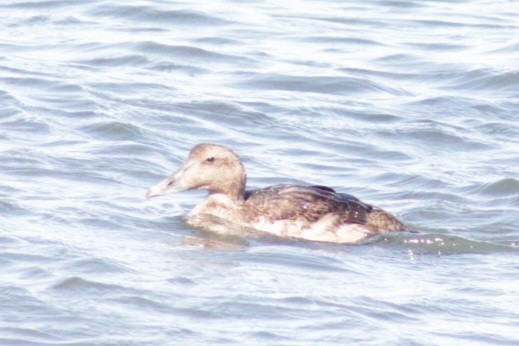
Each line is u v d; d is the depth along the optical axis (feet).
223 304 42.78
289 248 49.85
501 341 41.22
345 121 72.23
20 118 67.05
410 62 85.81
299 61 84.38
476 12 101.81
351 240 51.29
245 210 52.95
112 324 40.96
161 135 66.85
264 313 42.34
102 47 84.74
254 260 47.96
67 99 71.61
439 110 75.46
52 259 46.19
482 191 59.88
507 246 51.39
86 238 49.34
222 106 72.28
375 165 64.85
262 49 86.94
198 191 58.13
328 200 52.49
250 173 61.87
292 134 69.26
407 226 53.26
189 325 41.19
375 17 98.58
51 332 40.24
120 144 63.87
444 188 60.54
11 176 57.47
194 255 48.24
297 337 40.63
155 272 45.73
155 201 55.93
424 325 42.22
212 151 53.52
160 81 77.56
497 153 67.87
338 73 81.76
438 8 102.83
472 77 82.28
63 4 95.96
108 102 71.46
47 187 56.39
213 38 88.79
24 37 86.84
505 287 46.24
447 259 49.47
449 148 68.74
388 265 48.34
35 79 75.25
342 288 45.19
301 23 95.14
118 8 94.94
